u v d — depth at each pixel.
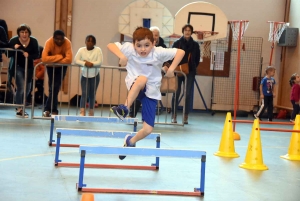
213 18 12.22
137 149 4.11
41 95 12.15
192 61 9.73
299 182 5.00
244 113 12.95
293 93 11.64
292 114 11.74
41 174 4.62
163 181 4.69
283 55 13.77
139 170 5.16
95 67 9.12
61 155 5.66
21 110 9.23
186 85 9.72
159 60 4.42
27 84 9.37
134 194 4.11
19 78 9.12
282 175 5.32
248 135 8.77
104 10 13.25
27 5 12.91
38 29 12.99
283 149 7.27
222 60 13.61
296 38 13.16
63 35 8.99
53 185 4.22
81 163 4.05
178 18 12.16
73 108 12.08
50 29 13.05
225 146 6.39
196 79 13.64
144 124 4.48
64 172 4.78
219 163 5.84
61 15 13.05
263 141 8.09
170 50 4.42
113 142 6.89
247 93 13.79
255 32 13.73
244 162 5.73
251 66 13.77
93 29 13.23
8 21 12.85
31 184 4.20
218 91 13.69
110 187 4.31
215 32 12.24
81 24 13.17
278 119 12.74
